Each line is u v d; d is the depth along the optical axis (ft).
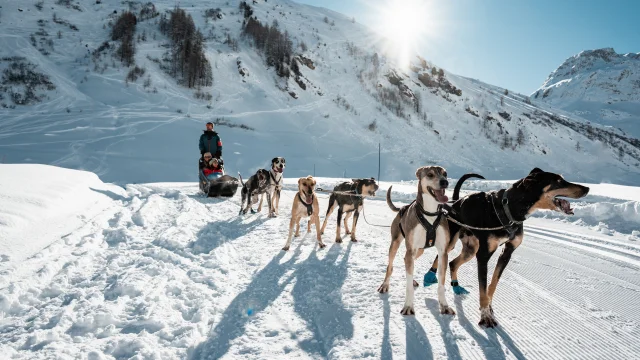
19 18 267.80
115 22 288.10
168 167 118.73
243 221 29.68
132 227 23.99
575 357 10.82
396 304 14.46
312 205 22.24
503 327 12.65
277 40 299.38
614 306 14.30
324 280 16.89
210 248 21.08
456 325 12.78
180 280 15.72
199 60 231.30
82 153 122.01
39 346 10.43
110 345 10.48
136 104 187.93
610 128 454.81
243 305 14.07
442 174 13.33
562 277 17.54
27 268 15.37
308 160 164.96
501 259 13.64
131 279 15.03
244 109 212.02
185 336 11.25
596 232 26.86
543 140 308.19
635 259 20.34
